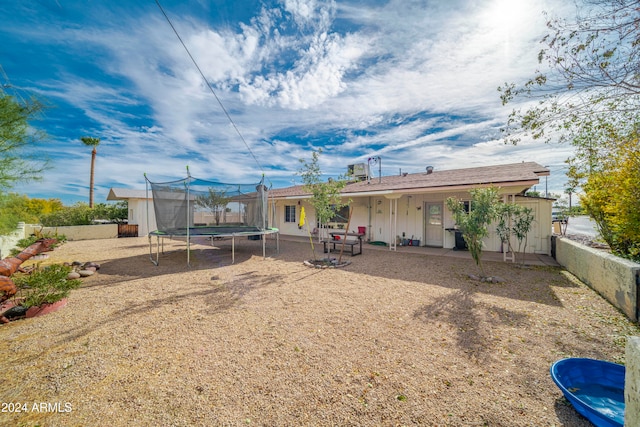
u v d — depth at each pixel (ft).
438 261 26.91
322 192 24.68
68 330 11.73
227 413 6.73
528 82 13.46
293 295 16.61
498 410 6.74
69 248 38.14
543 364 8.84
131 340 10.77
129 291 17.61
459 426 6.23
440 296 16.11
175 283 19.61
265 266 25.68
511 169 32.27
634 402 4.51
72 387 7.85
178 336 11.11
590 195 21.07
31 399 7.34
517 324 12.00
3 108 15.03
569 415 6.54
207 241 46.70
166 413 6.75
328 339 10.77
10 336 11.18
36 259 29.27
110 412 6.82
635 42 10.25
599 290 15.83
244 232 30.30
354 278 20.75
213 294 16.89
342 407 6.91
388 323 12.28
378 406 6.93
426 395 7.34
